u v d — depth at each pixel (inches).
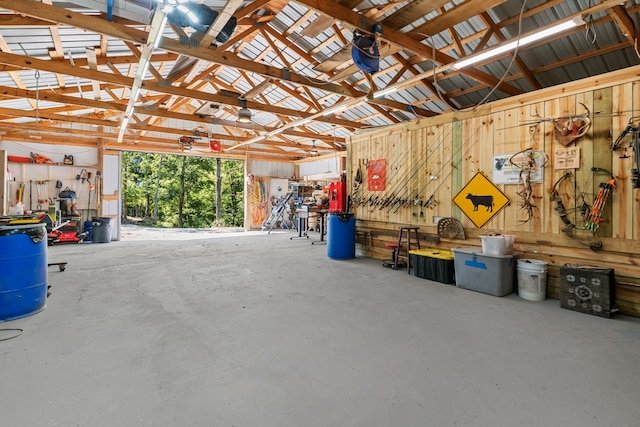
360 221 256.4
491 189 172.2
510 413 65.2
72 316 119.1
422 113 261.9
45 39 172.1
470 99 240.8
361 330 107.5
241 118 237.8
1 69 184.7
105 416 63.7
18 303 116.3
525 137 158.4
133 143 380.5
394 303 136.3
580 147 140.1
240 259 238.7
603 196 131.0
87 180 350.0
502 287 146.8
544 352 92.0
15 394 70.6
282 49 247.4
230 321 115.1
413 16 132.6
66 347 94.0
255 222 487.2
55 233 310.3
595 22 150.5
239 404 68.0
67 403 67.7
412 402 68.9
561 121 144.8
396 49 165.9
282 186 511.8
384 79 242.4
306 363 85.5
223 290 155.3
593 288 123.3
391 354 90.7
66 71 170.4
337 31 203.9
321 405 67.8
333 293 150.9
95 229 334.3
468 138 183.5
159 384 75.3
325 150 459.5
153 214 872.3
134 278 178.5
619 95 129.6
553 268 147.5
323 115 267.7
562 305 131.1
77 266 210.8
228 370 81.8
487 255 149.6
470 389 73.7
